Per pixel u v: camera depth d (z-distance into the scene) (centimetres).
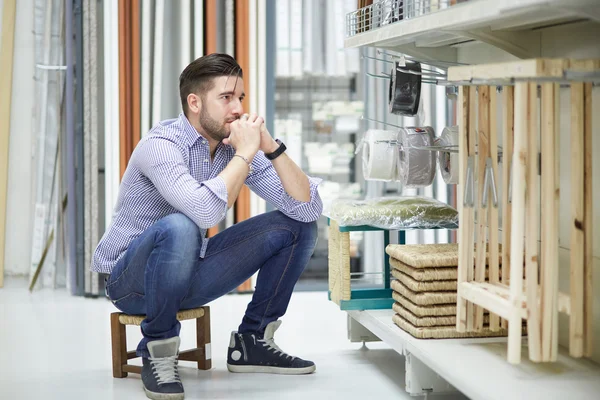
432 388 226
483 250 212
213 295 259
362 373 264
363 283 440
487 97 207
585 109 181
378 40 246
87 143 400
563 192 224
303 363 263
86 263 400
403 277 238
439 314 227
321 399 234
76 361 280
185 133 246
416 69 273
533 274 176
